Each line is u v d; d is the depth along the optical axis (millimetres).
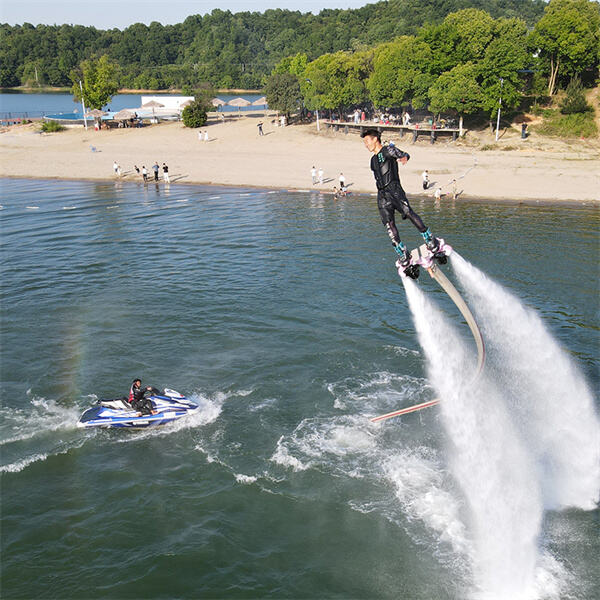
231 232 42062
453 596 12320
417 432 18156
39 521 14438
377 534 14070
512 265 33188
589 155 65562
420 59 72250
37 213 49812
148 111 111938
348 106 85750
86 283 31500
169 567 13070
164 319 26375
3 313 27250
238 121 97500
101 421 18234
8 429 18250
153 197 56375
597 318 26203
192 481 15992
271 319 26234
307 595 12383
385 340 24047
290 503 15148
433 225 42469
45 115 122688
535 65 76375
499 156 66250
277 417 18969
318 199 53750
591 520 14531
